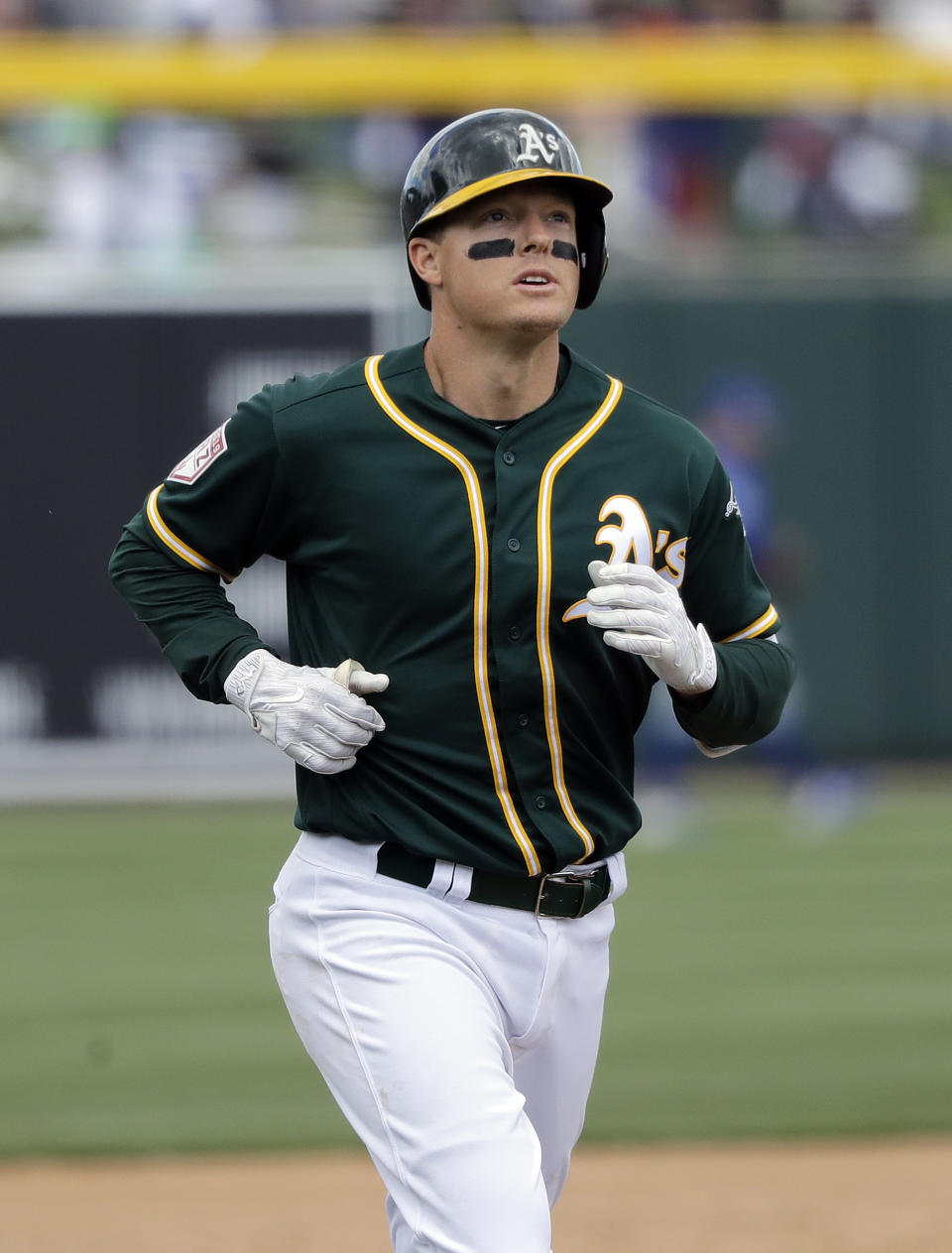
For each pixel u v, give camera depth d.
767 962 29.17
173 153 53.78
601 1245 17.27
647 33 52.28
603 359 45.34
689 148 55.75
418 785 11.07
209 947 30.20
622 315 45.28
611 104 52.88
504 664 10.99
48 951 30.11
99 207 52.44
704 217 55.91
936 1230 17.58
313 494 11.19
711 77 51.31
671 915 32.78
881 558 45.66
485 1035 10.55
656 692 41.97
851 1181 19.27
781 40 51.81
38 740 44.44
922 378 45.62
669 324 45.34
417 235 11.27
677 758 41.81
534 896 11.12
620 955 29.73
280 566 42.97
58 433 43.97
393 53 50.06
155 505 11.74
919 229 56.75
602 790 11.46
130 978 28.36
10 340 43.78
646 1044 24.78
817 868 37.00
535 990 11.22
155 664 44.56
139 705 44.62
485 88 50.62
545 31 53.41
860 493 45.62
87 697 44.47
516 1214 9.91
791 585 43.03
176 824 42.09
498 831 11.02
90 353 43.91
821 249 48.56
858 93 51.25
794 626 45.53
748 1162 20.02
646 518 11.23
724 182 56.00
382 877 11.09
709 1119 21.55
